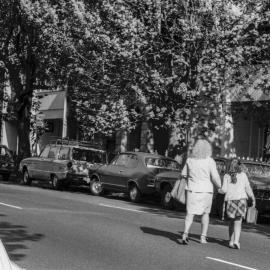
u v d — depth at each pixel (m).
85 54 19.59
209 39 18.06
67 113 32.88
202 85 18.67
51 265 7.61
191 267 7.91
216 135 22.77
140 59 18.09
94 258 8.23
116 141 30.39
